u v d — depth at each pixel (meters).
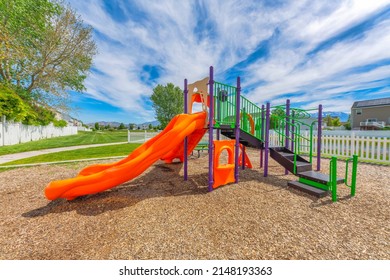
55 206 3.18
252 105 5.18
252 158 8.30
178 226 2.49
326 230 2.33
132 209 3.03
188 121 4.06
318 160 5.66
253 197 3.48
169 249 2.03
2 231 2.42
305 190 3.68
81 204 3.25
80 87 19.94
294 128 6.07
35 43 15.88
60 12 16.34
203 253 1.96
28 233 2.37
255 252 1.96
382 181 4.36
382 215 2.71
